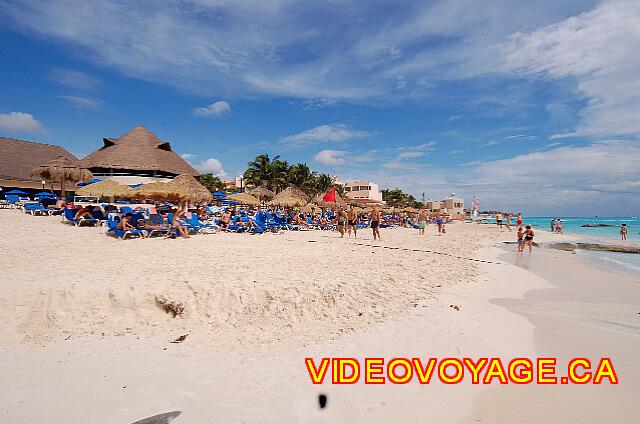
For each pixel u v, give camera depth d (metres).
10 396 3.62
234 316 5.86
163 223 14.95
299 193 26.72
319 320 5.75
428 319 5.54
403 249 13.62
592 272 11.09
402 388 3.59
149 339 5.31
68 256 9.10
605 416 3.02
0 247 9.94
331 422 3.05
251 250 11.33
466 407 3.21
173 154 36.81
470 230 34.56
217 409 3.29
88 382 3.94
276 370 4.15
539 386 3.55
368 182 95.88
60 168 18.03
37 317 5.61
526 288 8.25
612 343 4.66
